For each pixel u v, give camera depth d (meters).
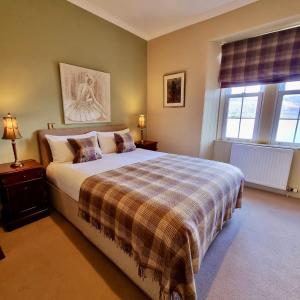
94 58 2.93
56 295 1.28
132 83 3.67
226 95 3.33
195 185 1.53
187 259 1.02
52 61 2.45
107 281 1.39
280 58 2.58
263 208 2.46
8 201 1.91
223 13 2.74
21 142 2.29
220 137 3.51
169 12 2.88
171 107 3.66
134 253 1.20
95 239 1.69
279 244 1.79
